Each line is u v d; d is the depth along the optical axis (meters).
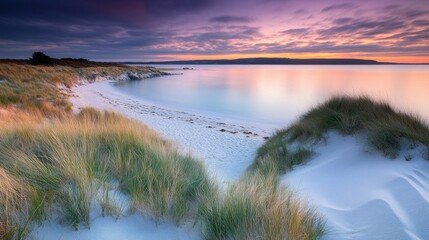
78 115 11.13
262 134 12.34
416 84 43.09
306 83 51.84
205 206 2.64
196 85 48.28
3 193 2.24
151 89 39.06
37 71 28.39
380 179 3.47
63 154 3.30
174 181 3.06
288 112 20.88
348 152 4.73
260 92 36.25
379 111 5.94
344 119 5.84
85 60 73.19
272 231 2.16
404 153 4.12
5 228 1.93
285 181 4.21
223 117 18.16
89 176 2.88
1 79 19.73
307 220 2.48
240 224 2.29
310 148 5.80
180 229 2.46
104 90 32.44
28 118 7.98
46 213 2.25
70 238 2.13
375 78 64.31
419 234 2.31
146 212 2.52
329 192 3.60
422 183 3.15
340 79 62.19
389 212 2.63
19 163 3.02
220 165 6.79
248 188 2.90
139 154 4.19
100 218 2.38
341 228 2.62
